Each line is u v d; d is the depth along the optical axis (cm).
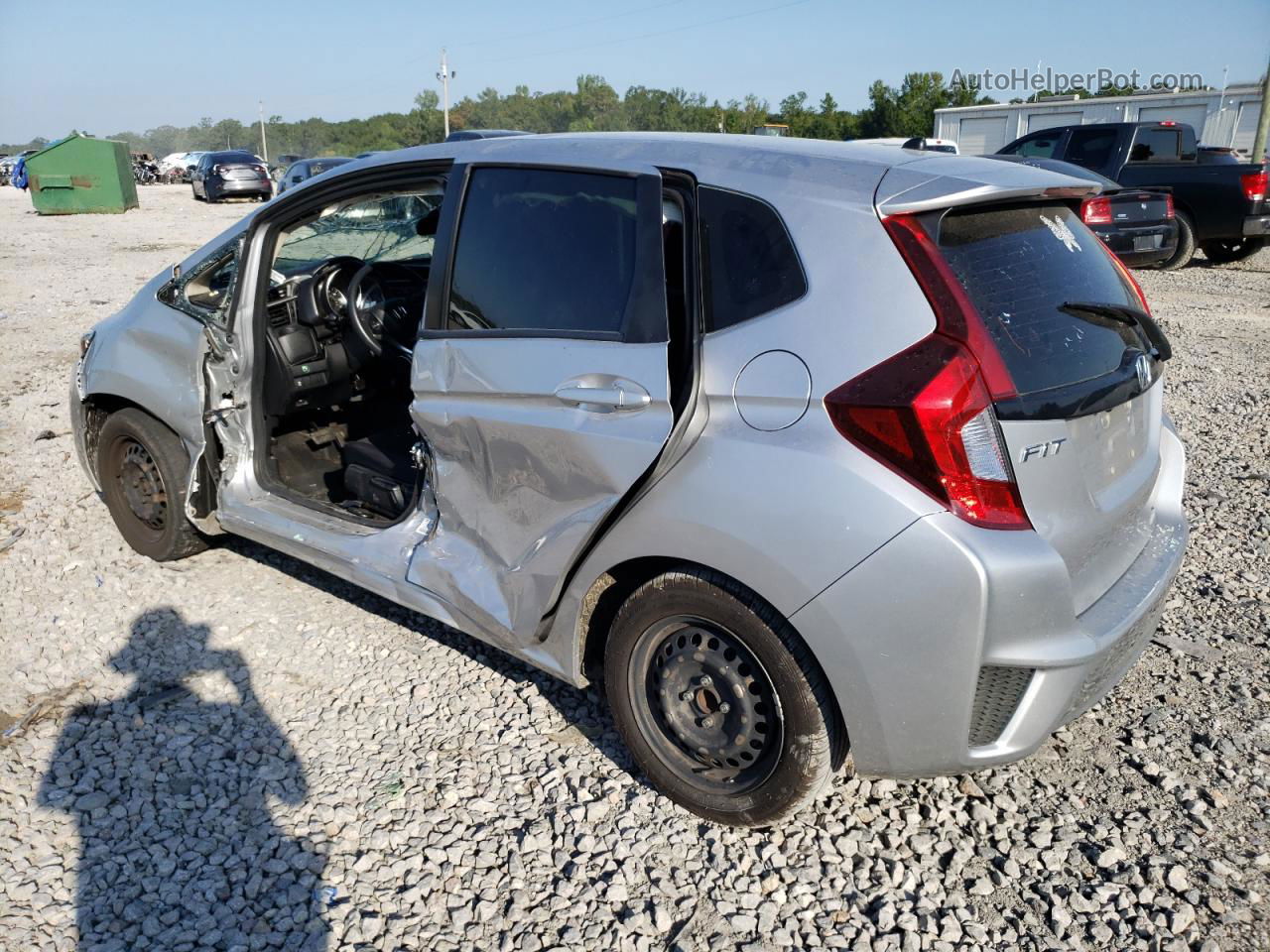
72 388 456
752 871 261
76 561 441
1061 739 313
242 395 388
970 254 240
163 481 416
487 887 255
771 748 256
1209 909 246
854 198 240
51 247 1734
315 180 362
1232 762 300
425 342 310
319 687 347
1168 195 1166
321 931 241
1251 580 417
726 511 240
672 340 263
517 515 291
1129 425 273
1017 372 230
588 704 334
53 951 234
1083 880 256
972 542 219
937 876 259
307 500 377
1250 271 1329
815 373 233
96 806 284
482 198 305
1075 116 2705
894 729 237
